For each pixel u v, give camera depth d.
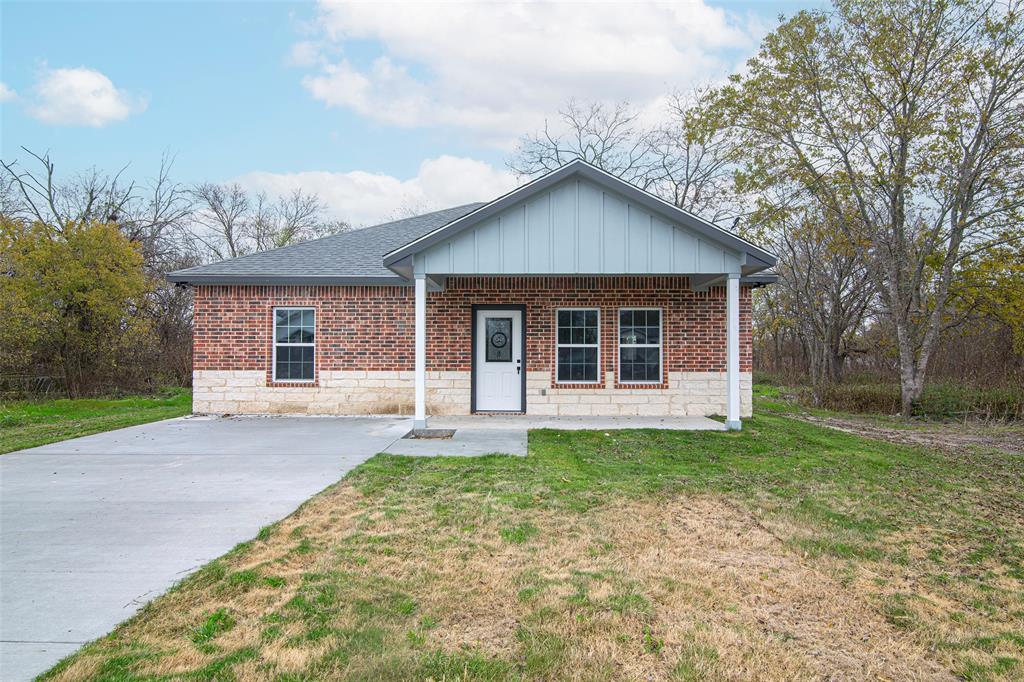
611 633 3.47
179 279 12.88
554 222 10.45
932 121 17.77
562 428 11.02
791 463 8.30
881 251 19.22
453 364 12.97
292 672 3.00
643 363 12.94
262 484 6.90
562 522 5.52
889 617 3.77
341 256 14.41
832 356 26.16
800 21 19.41
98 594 3.91
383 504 6.06
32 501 6.20
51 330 20.09
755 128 20.94
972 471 8.35
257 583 4.09
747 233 23.80
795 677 3.07
